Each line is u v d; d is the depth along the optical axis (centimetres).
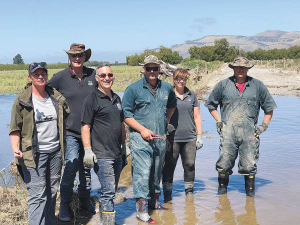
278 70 3538
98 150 387
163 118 430
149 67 415
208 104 508
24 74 4512
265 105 491
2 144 804
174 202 476
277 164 635
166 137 460
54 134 359
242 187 538
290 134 888
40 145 352
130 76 3491
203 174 600
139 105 424
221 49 8494
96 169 393
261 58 9031
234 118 488
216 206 457
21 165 351
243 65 470
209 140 838
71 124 417
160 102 427
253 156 486
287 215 420
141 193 418
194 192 516
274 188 518
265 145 776
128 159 723
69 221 415
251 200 475
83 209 446
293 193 496
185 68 482
